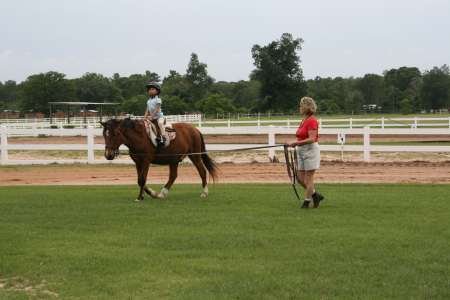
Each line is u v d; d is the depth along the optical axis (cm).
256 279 547
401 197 1045
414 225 777
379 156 2175
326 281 539
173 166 1130
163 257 634
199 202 1020
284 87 9075
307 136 908
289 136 3325
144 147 1057
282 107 9000
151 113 1109
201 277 563
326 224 793
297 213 884
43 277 569
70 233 761
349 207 938
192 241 701
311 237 711
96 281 551
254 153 2316
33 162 2006
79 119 5497
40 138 3666
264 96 9175
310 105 910
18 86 15512
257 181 1487
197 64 12225
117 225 810
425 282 531
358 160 2030
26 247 684
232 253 645
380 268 579
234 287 524
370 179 1493
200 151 1144
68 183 1494
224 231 755
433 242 678
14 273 584
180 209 942
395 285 523
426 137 3052
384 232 738
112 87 11925
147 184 1389
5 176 1666
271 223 804
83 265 603
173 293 512
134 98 8131
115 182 1502
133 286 534
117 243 702
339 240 692
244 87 13100
